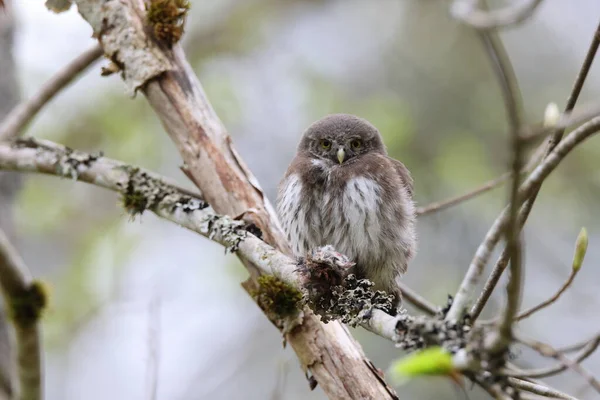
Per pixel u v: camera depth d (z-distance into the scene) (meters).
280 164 13.36
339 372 6.62
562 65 14.05
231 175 7.16
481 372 4.26
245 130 13.42
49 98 8.49
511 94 3.82
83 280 12.45
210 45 13.99
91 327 12.81
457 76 13.50
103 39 7.26
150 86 7.19
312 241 8.43
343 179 8.34
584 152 12.73
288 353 12.64
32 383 7.48
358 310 5.86
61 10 7.58
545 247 12.84
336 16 14.62
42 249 13.08
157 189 7.07
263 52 14.07
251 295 6.96
